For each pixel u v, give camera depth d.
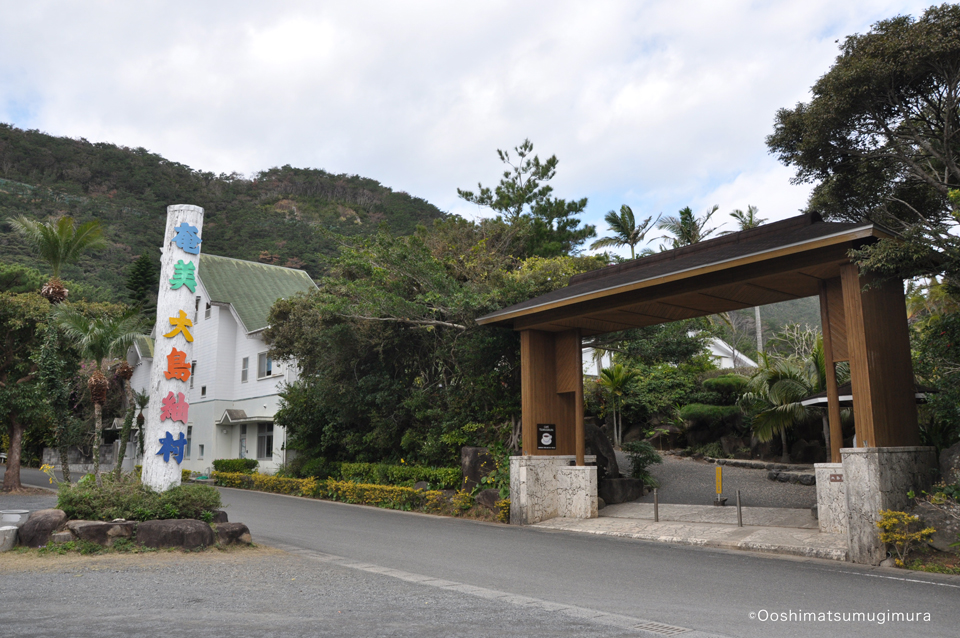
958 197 12.88
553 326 15.88
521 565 9.61
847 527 9.90
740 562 9.90
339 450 24.55
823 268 11.25
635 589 7.82
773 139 13.19
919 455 10.97
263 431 31.25
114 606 6.63
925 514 9.76
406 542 12.07
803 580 8.41
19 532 10.34
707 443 26.77
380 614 6.31
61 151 106.12
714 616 6.39
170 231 12.18
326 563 9.59
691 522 13.78
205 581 8.05
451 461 19.00
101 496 10.91
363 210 122.81
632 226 33.03
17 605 6.66
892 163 12.98
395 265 18.72
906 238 10.18
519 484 15.13
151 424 11.59
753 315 61.66
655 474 22.69
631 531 13.19
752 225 34.44
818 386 22.00
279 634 5.50
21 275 33.38
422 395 20.05
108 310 27.12
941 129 12.35
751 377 26.28
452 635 5.51
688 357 19.30
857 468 9.86
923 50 10.63
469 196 30.88
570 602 7.05
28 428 23.22
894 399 10.82
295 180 137.00
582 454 15.66
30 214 76.44
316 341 22.86
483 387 17.97
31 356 21.00
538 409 15.76
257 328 32.03
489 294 17.75
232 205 104.00
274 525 14.53
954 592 7.61
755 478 21.27
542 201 31.56
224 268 36.66
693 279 12.73
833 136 12.34
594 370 32.66
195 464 34.22
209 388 34.09
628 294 13.84
